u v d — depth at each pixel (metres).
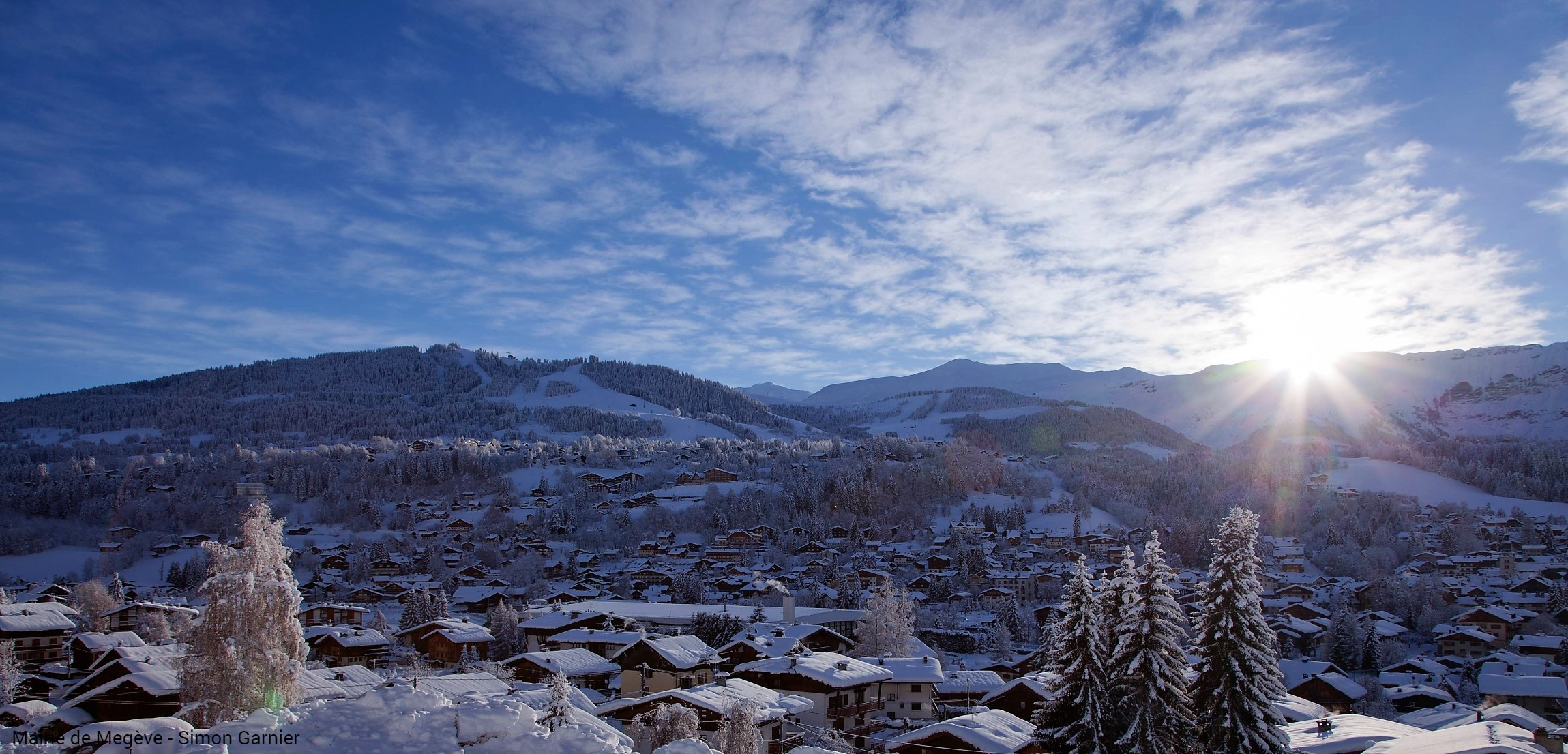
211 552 33.56
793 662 58.59
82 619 83.44
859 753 50.06
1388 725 45.84
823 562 167.75
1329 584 160.25
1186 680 36.53
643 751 41.19
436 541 188.88
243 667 31.33
